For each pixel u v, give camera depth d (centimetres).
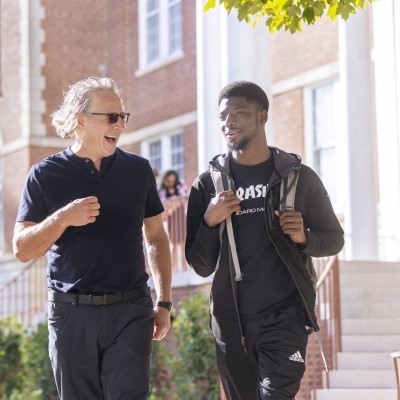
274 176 705
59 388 718
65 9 3303
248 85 714
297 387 702
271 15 840
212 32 1641
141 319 711
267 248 706
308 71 2486
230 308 717
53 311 713
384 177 1845
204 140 1628
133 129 3169
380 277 1627
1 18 3422
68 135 727
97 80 719
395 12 1780
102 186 715
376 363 1447
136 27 3173
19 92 3309
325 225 725
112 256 708
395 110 1808
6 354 1952
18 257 704
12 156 3338
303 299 702
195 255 727
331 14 838
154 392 1819
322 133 2458
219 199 700
